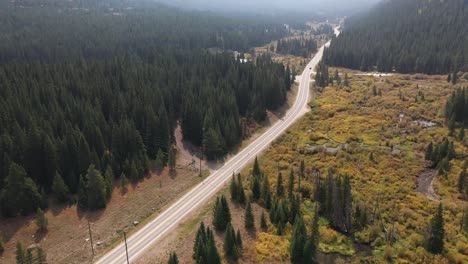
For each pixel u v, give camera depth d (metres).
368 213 63.81
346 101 129.25
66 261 56.84
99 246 60.44
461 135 91.44
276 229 62.06
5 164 70.81
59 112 89.31
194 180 82.44
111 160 81.94
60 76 119.88
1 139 73.69
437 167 80.00
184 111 103.69
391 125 105.62
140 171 82.69
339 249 58.53
